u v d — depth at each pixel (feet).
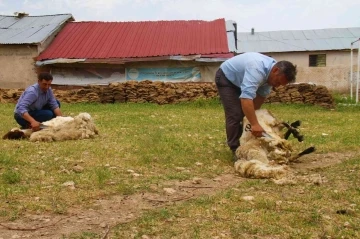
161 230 12.23
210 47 71.92
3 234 12.04
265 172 18.04
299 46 99.09
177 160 21.18
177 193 16.03
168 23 83.20
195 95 61.11
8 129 31.45
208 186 17.10
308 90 59.16
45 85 27.32
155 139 25.82
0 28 78.59
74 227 12.58
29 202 14.47
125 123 36.09
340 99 68.23
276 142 19.90
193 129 32.63
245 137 20.45
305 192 15.90
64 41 76.74
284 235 11.94
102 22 83.82
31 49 73.82
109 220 13.15
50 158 20.92
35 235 11.99
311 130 32.78
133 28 81.56
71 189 16.01
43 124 26.40
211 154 22.79
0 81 75.20
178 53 70.38
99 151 22.63
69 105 57.26
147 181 17.39
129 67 72.38
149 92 61.31
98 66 72.64
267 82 20.20
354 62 97.04
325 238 11.75
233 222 12.83
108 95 61.62
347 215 13.47
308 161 21.50
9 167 19.08
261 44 102.06
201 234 11.93
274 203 14.35
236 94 21.09
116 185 16.70
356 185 16.72
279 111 51.62
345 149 24.49
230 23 83.51
